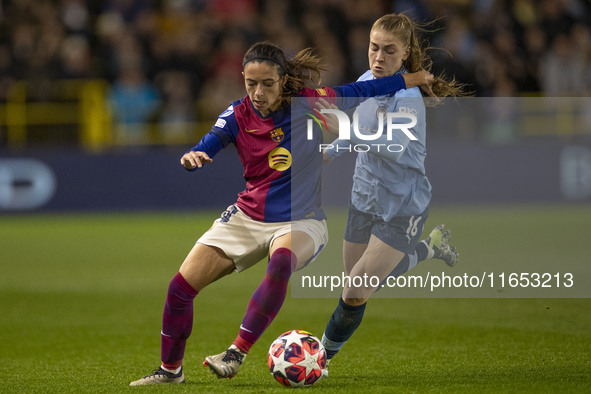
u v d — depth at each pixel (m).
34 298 30.09
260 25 62.28
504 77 60.91
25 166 57.22
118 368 19.28
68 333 24.03
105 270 36.28
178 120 59.84
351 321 17.22
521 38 64.06
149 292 31.00
